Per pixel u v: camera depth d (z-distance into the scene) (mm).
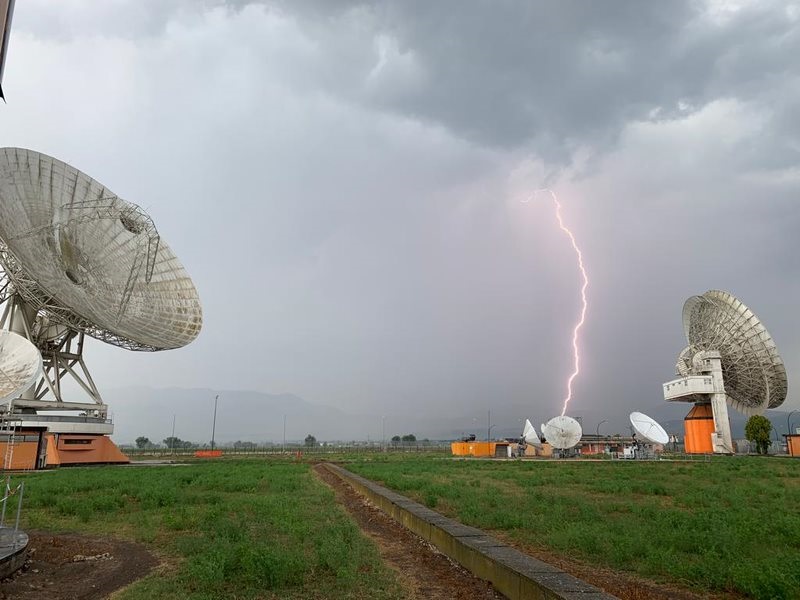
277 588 10641
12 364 43219
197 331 56312
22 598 10609
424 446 175875
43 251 44438
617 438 139875
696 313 89250
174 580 11391
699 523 16562
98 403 61594
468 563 12188
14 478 39000
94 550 15055
